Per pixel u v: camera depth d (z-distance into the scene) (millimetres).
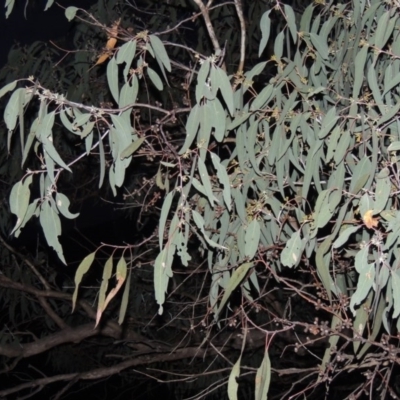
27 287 5547
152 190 4406
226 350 5477
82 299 5676
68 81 4355
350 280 2838
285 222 2586
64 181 5398
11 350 5359
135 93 2334
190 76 2926
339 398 5941
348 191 2291
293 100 2412
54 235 2158
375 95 2240
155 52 2285
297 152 2441
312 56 2561
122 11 4449
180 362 6160
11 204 2107
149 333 5793
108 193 5613
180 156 2291
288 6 2496
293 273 3510
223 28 4605
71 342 5754
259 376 2174
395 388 4324
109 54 2691
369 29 2430
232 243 2627
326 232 2719
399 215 1921
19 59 4609
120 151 2186
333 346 2504
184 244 2160
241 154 2477
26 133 4566
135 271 5434
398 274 2111
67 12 2648
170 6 4438
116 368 5469
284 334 4926
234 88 2488
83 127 2320
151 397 6863
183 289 5184
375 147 2117
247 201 2621
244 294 2715
